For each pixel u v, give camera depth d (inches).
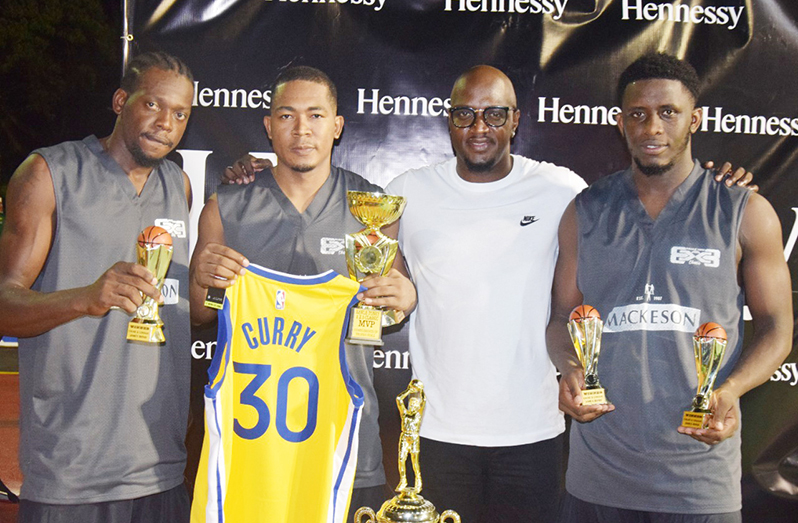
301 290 73.4
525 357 84.9
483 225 85.8
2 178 235.8
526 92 97.3
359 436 82.0
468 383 84.5
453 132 85.7
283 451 73.8
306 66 94.7
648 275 81.2
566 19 97.3
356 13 96.7
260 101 96.4
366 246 75.7
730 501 79.0
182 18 95.4
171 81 81.3
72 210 78.5
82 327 78.5
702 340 74.5
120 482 77.7
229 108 96.3
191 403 97.0
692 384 79.2
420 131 97.6
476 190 87.6
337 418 73.1
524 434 84.6
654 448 79.3
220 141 96.3
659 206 82.5
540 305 85.7
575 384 77.3
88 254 78.7
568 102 97.4
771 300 79.8
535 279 85.5
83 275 78.5
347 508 72.6
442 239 86.1
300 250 84.0
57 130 226.2
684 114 79.8
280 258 84.0
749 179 83.0
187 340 84.4
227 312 71.7
